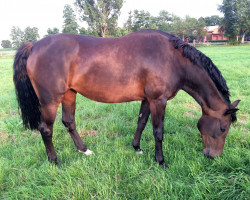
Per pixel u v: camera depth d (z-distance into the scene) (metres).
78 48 2.45
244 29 42.47
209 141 2.56
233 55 17.52
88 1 41.03
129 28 46.75
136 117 4.13
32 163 2.66
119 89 2.48
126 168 2.45
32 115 2.75
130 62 2.38
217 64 11.45
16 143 3.20
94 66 2.40
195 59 2.40
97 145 3.09
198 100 2.61
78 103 5.41
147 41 2.43
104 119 4.20
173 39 2.46
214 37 59.62
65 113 2.93
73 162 2.60
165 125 3.64
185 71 2.49
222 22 45.47
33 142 3.30
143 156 2.77
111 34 42.84
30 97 2.68
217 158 2.49
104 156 2.72
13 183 2.23
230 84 6.42
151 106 2.48
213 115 2.50
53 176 2.34
